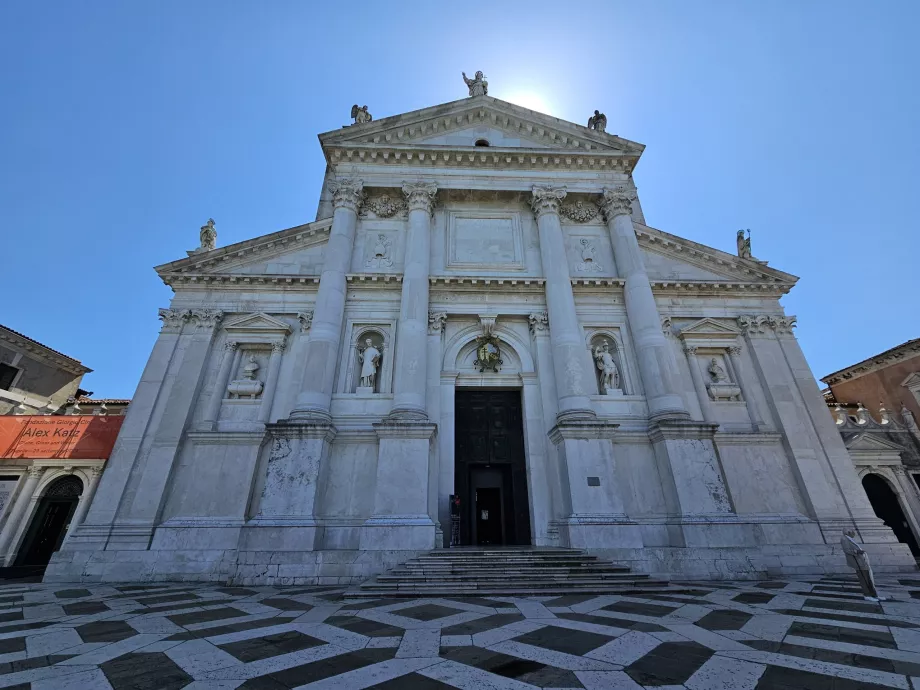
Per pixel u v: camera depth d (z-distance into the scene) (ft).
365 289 58.80
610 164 68.49
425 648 18.20
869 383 88.53
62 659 17.07
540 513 49.03
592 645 18.49
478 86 73.77
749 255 68.90
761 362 59.62
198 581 42.65
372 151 65.87
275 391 54.80
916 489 63.26
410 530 41.81
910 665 15.70
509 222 66.44
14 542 59.82
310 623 22.98
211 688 13.97
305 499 43.09
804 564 46.29
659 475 49.65
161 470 48.83
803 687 13.74
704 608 26.53
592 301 60.85
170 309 58.13
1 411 78.64
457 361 57.52
